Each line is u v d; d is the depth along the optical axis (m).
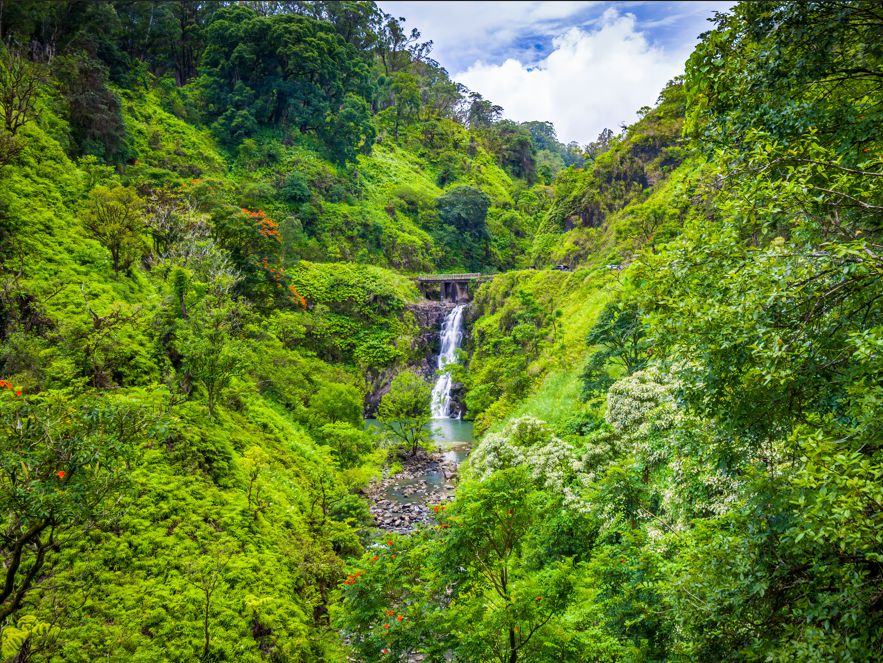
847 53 6.45
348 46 96.06
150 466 15.66
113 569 12.26
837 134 6.28
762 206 6.03
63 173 27.38
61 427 7.38
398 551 9.13
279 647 12.35
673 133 63.12
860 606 4.12
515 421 20.80
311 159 79.31
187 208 33.47
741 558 5.20
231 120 76.69
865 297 4.95
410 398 38.75
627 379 16.75
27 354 15.77
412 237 80.50
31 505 6.67
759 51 6.66
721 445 6.57
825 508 3.98
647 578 8.01
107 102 45.62
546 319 46.09
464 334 63.59
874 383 4.67
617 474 10.09
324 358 53.78
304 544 16.45
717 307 5.57
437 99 138.00
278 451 22.30
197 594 12.48
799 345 5.06
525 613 7.57
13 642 8.92
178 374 20.45
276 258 40.50
